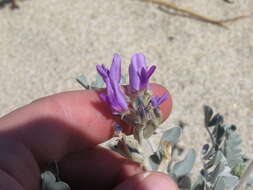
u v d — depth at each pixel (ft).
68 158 0.36
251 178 0.33
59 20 0.58
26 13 0.59
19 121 0.32
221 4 0.57
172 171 0.33
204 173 0.32
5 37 0.57
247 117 0.48
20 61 0.55
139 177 0.28
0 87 0.54
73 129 0.33
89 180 0.37
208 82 0.51
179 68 0.52
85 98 0.33
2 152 0.28
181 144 0.47
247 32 0.55
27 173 0.29
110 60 0.54
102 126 0.34
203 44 0.54
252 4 0.57
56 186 0.27
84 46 0.56
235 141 0.32
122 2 0.59
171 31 0.56
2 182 0.25
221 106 0.49
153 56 0.54
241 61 0.52
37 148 0.33
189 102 0.50
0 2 0.60
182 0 0.58
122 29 0.56
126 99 0.27
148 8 0.58
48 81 0.53
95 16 0.58
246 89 0.50
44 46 0.56
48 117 0.33
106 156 0.36
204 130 0.48
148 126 0.28
